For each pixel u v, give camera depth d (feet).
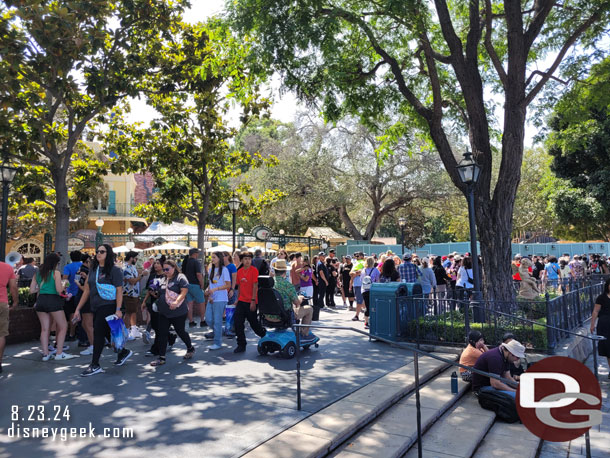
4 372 21.66
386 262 35.73
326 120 41.19
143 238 70.03
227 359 24.52
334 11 32.17
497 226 34.60
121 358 22.91
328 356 25.54
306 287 39.09
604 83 39.99
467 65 35.45
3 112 31.09
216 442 13.55
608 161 92.79
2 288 22.13
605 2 34.14
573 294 33.68
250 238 83.20
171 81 40.09
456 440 16.02
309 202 108.99
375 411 16.80
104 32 31.99
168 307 23.34
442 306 28.68
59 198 35.27
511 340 19.77
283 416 15.78
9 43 29.17
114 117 47.42
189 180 54.60
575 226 103.50
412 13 31.42
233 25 34.09
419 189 104.17
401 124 48.16
